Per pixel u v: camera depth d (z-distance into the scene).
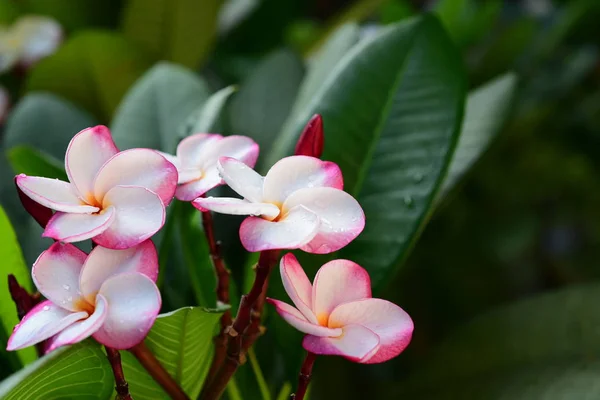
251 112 1.32
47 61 1.52
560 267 2.06
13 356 0.94
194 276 0.97
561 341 1.08
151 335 0.87
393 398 1.16
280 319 0.98
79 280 0.80
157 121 1.17
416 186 0.99
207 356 0.91
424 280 1.76
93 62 1.53
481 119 1.11
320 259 0.98
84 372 0.86
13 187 1.17
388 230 0.98
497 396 1.06
